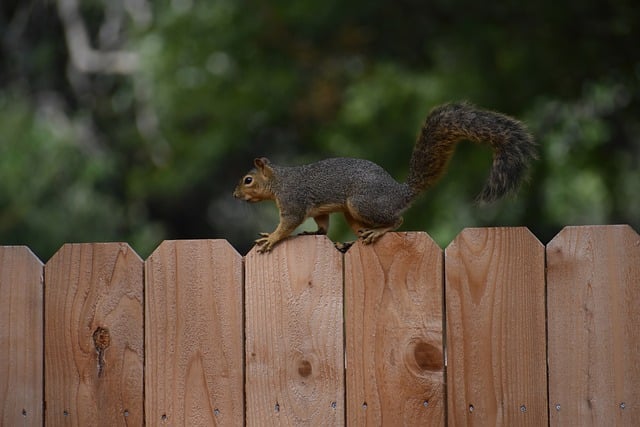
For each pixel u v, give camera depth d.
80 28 29.84
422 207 21.19
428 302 5.82
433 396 5.79
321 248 5.93
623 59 19.95
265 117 24.30
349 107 22.06
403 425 5.82
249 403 5.97
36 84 30.12
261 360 5.97
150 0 29.20
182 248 6.05
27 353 6.14
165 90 24.81
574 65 20.02
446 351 5.79
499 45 20.55
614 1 19.33
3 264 6.17
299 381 5.93
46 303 6.14
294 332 5.94
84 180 24.83
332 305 5.91
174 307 6.04
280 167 7.20
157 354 6.04
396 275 5.86
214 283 6.02
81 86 30.27
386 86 21.78
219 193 32.50
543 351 5.69
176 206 33.09
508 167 6.19
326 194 6.97
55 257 6.14
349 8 21.94
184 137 25.62
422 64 22.80
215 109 24.14
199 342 6.02
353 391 5.88
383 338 5.86
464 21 20.83
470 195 21.28
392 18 22.14
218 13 24.27
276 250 5.97
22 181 23.30
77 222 24.34
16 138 23.67
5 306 6.16
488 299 5.75
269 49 23.66
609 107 23.08
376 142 21.58
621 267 5.62
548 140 22.66
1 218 22.92
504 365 5.72
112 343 6.07
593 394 5.63
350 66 23.97
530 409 5.69
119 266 6.09
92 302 6.10
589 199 25.12
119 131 29.33
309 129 25.02
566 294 5.67
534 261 5.71
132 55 29.12
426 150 6.72
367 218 6.82
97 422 6.08
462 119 6.43
